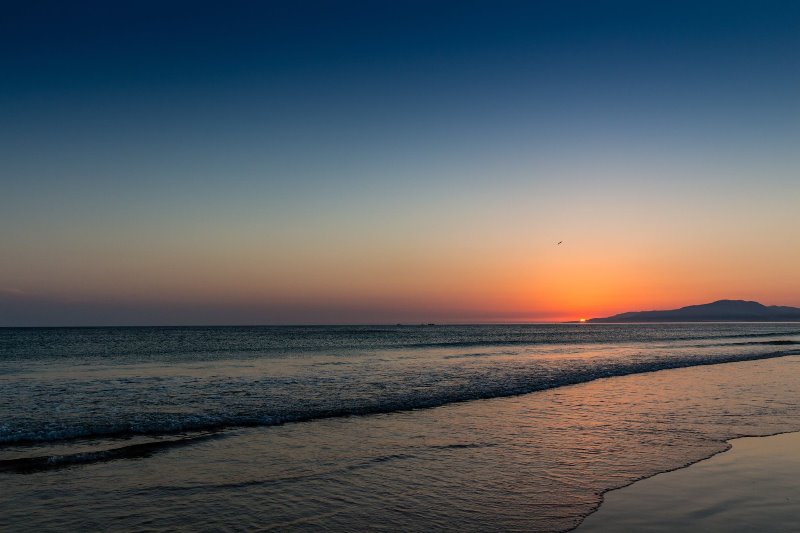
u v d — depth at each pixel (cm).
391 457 1070
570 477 949
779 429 1348
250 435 1257
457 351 4803
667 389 2084
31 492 841
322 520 746
